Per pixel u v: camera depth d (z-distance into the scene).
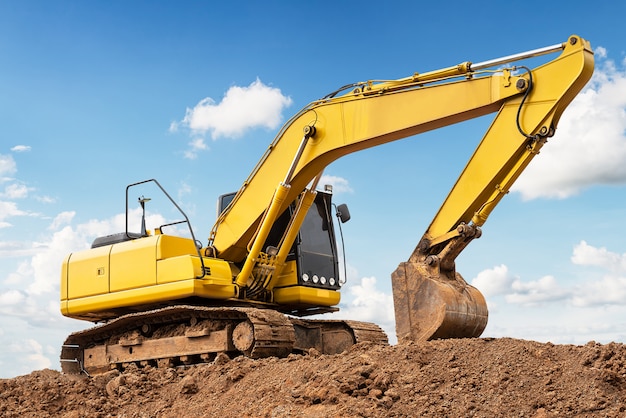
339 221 14.51
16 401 11.24
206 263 12.64
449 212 10.49
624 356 8.13
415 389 8.03
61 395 11.22
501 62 10.38
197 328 12.59
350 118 12.00
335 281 14.16
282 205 12.77
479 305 10.31
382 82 11.79
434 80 11.09
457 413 7.47
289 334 11.99
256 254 12.91
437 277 10.23
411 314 10.13
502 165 10.15
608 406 7.33
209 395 9.85
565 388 7.68
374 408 7.70
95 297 13.50
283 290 13.63
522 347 8.62
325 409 7.94
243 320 12.11
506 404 7.51
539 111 9.97
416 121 11.20
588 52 9.81
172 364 12.92
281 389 8.98
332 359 9.49
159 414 9.74
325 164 12.50
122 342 13.51
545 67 9.99
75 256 14.05
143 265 12.95
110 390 11.14
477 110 10.65
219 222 13.70
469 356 8.62
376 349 9.41
